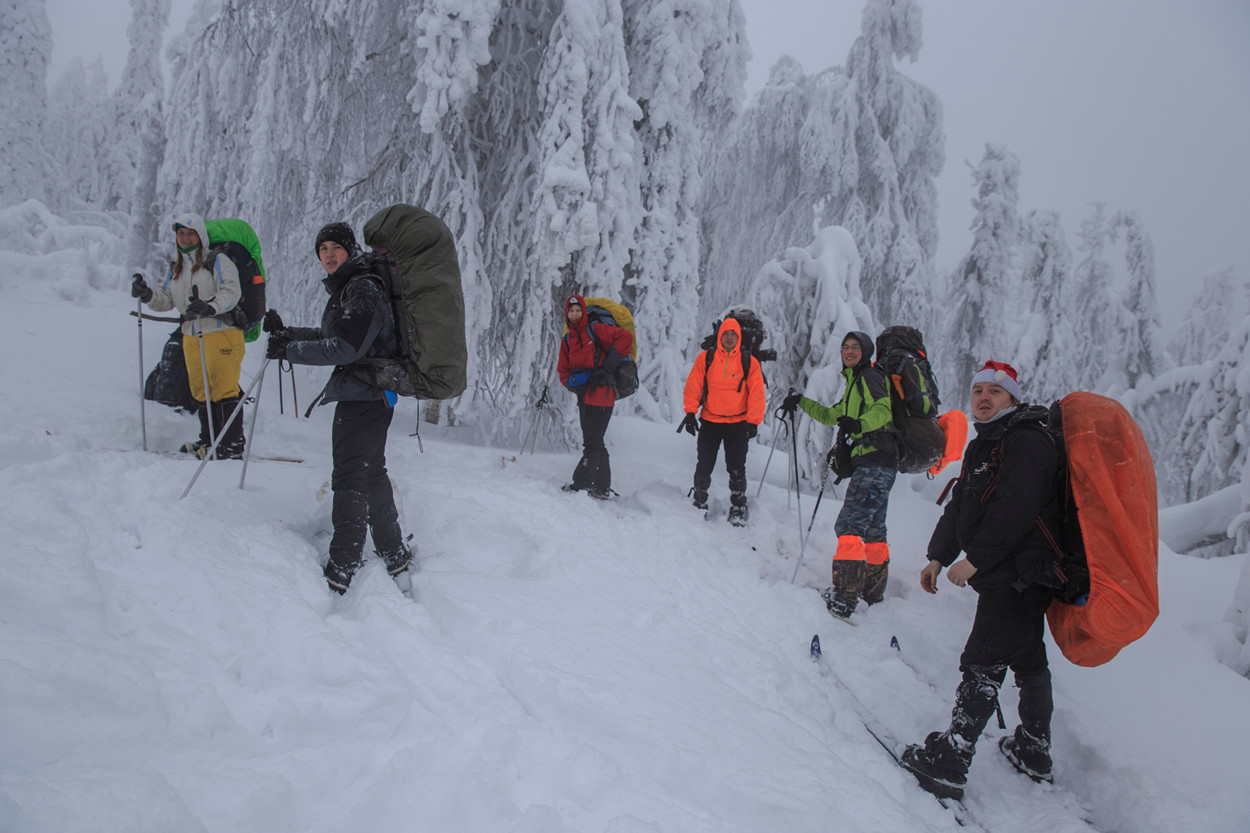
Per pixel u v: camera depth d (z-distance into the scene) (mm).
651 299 8117
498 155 6711
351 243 3082
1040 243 15383
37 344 5195
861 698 3004
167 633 2203
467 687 2256
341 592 2963
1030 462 2338
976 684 2441
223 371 4145
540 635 2699
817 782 2133
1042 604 2434
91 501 2863
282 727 1922
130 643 2066
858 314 7113
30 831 1285
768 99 14680
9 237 8336
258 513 3287
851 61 14438
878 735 2709
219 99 6875
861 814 2053
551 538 3934
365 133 6941
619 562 3795
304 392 6348
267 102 6297
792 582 4113
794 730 2457
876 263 13797
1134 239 16953
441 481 4527
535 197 5777
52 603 2098
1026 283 15961
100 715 1714
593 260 6320
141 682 1826
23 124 18688
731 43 8797
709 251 14984
